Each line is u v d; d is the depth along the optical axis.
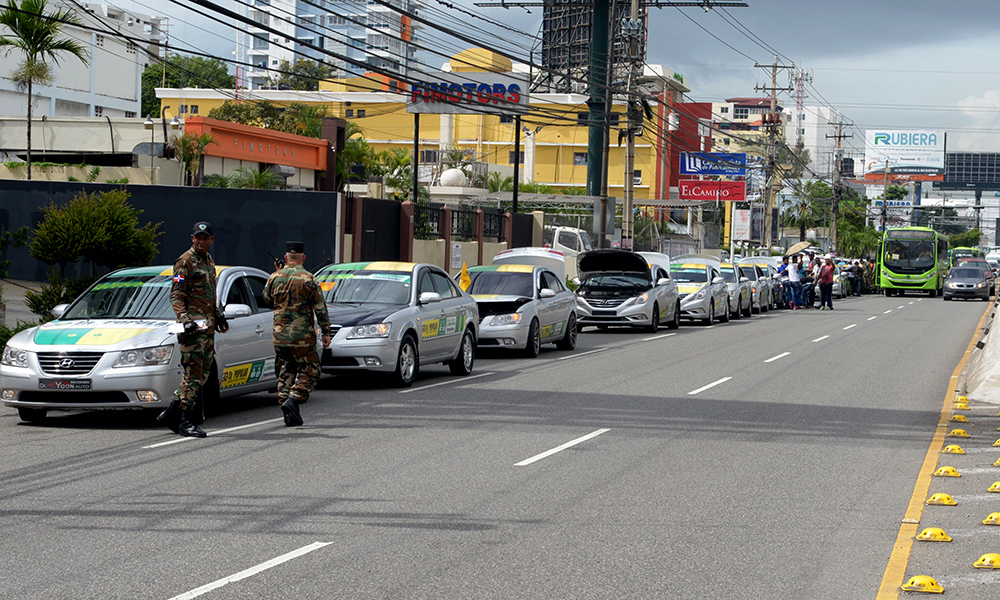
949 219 168.50
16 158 41.41
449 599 5.50
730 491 8.35
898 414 12.90
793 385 15.66
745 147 105.81
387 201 31.25
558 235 44.72
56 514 7.22
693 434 11.13
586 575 5.98
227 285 12.06
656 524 7.23
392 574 5.93
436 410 12.51
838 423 12.09
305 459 9.33
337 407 12.70
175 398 10.40
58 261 17.48
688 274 31.03
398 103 82.69
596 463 9.41
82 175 33.78
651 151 81.06
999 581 5.98
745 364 18.69
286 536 6.71
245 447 9.89
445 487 8.28
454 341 16.11
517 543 6.66
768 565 6.27
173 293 10.25
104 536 6.65
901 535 7.04
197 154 35.78
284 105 81.12
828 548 6.68
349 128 56.38
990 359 15.25
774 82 59.41
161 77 86.94
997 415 12.78
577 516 7.43
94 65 63.72
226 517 7.18
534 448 10.09
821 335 26.27
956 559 6.46
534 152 82.12
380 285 15.34
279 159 40.31
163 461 9.16
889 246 58.34
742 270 37.81
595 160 36.38
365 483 8.36
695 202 60.69
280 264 11.37
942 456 10.09
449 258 34.81
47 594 5.46
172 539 6.60
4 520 7.04
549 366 18.02
